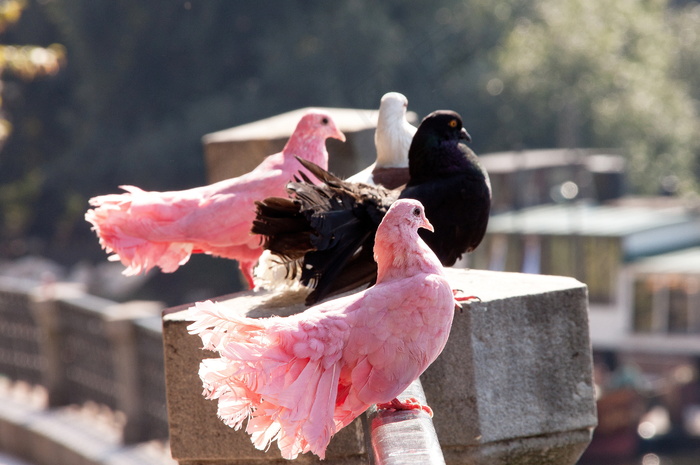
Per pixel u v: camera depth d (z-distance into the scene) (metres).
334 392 2.86
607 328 24.14
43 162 39.59
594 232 23.83
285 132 6.84
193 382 3.75
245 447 3.73
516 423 3.64
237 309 3.86
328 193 3.70
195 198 4.54
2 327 12.05
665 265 23.41
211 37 33.16
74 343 10.59
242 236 4.51
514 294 3.63
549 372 3.68
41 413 10.46
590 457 21.11
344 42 29.33
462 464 3.67
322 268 3.57
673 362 23.06
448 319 3.03
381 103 4.84
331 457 3.65
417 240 3.10
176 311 3.88
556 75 33.00
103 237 4.47
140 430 9.32
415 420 2.92
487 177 4.30
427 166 4.22
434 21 31.52
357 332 2.92
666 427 22.25
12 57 12.52
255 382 2.75
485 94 31.95
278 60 30.55
